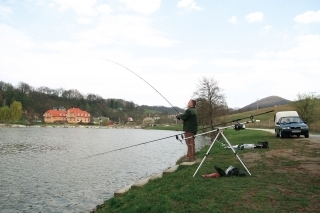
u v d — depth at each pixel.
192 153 11.52
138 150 33.00
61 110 151.12
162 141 50.06
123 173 18.86
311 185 6.68
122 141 50.44
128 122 152.12
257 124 63.88
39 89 161.50
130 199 8.05
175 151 31.75
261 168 8.99
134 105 171.75
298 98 47.88
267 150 13.89
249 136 27.61
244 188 6.56
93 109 168.00
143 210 6.09
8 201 12.88
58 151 32.28
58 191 14.45
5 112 112.38
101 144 43.12
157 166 21.38
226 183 7.06
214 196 6.11
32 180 16.92
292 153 12.41
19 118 115.94
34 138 52.50
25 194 13.98
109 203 8.41
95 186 15.45
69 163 23.08
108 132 91.75
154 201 6.50
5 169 20.42
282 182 7.01
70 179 17.14
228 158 11.76
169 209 5.68
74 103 168.88
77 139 53.81
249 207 5.36
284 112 25.81
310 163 9.66
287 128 21.70
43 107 149.00
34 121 131.12
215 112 38.09
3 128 92.19
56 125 130.88
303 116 46.84
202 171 8.95
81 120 152.00
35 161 24.31
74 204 12.40
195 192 6.50
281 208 5.26
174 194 6.54
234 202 5.65
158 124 133.12
